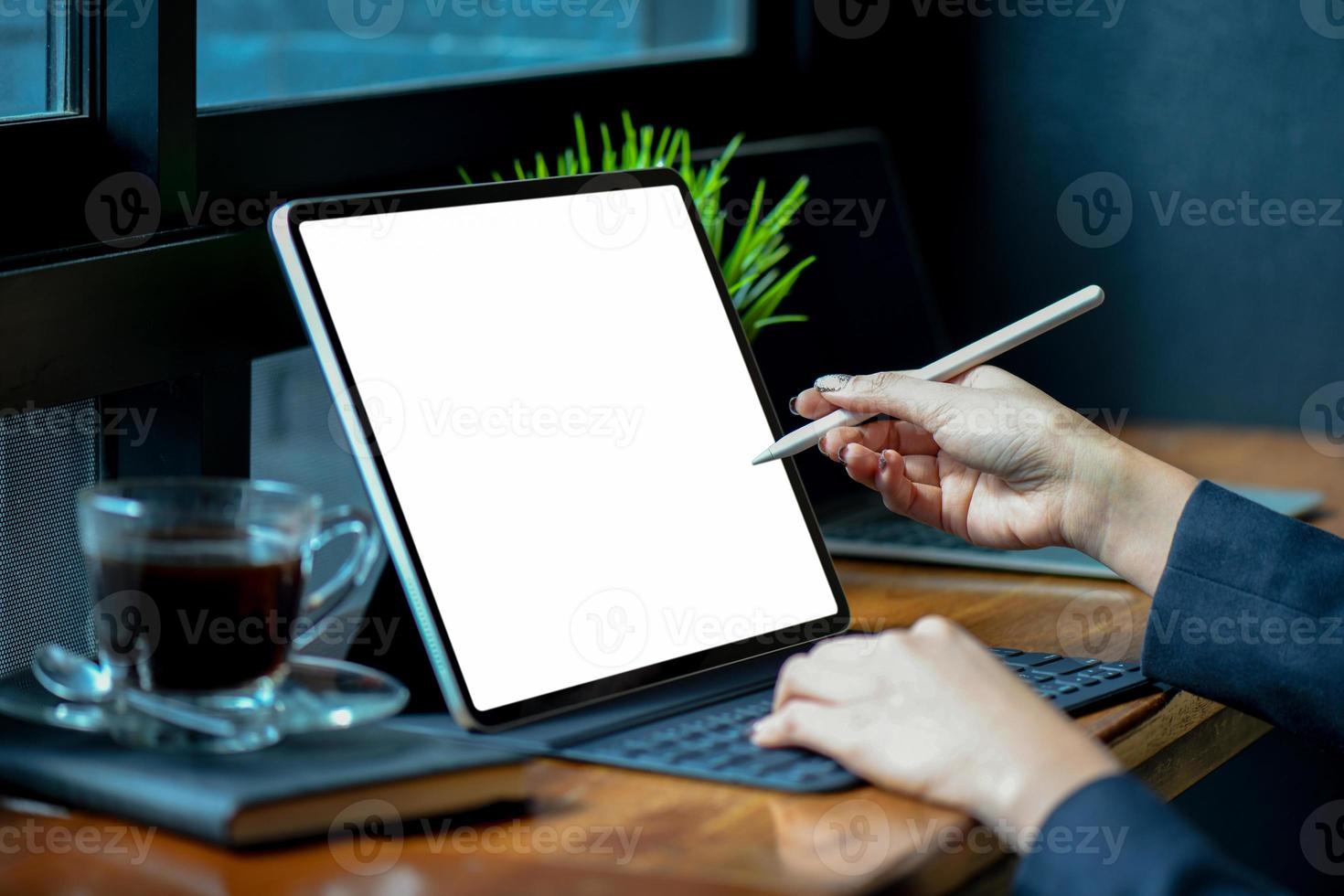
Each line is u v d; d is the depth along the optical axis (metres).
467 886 0.66
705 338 1.11
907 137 2.16
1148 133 2.04
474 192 1.00
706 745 0.85
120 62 1.13
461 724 0.86
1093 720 0.93
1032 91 2.09
